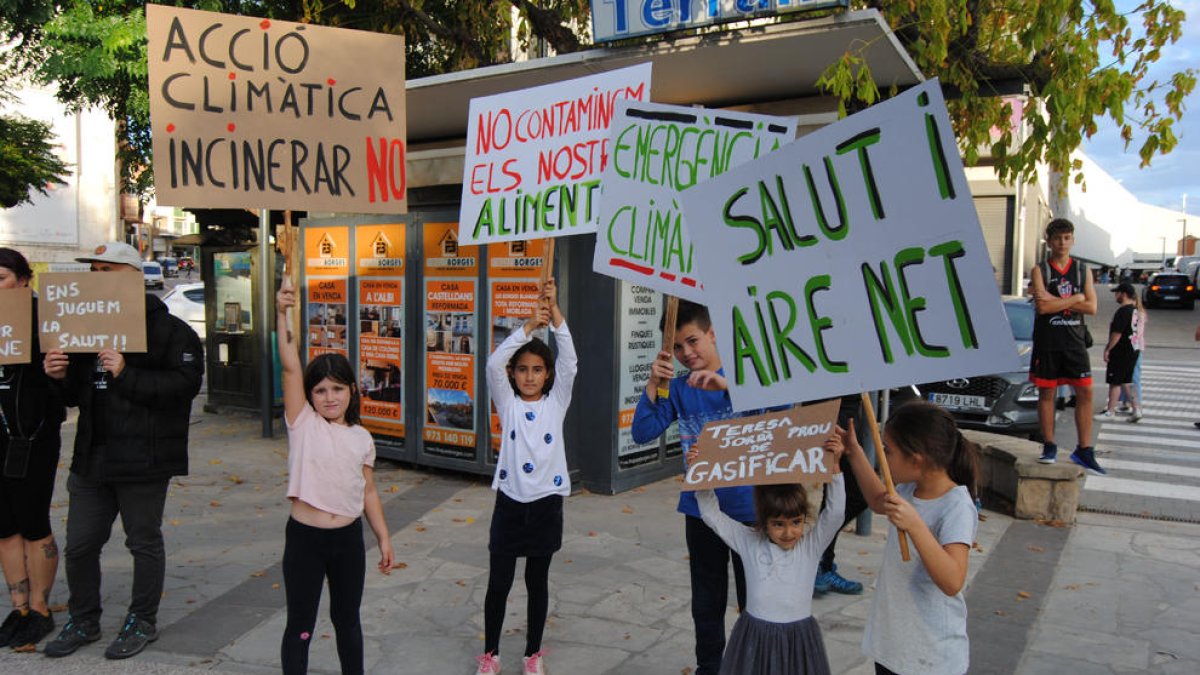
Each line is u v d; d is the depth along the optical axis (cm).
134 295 395
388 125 434
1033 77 771
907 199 252
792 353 276
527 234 411
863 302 263
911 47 762
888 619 266
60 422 432
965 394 898
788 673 284
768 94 773
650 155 357
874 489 278
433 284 759
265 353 950
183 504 675
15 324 401
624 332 702
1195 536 611
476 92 746
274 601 478
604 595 486
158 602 423
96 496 410
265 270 941
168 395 403
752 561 292
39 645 420
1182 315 3588
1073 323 667
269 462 830
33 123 1855
